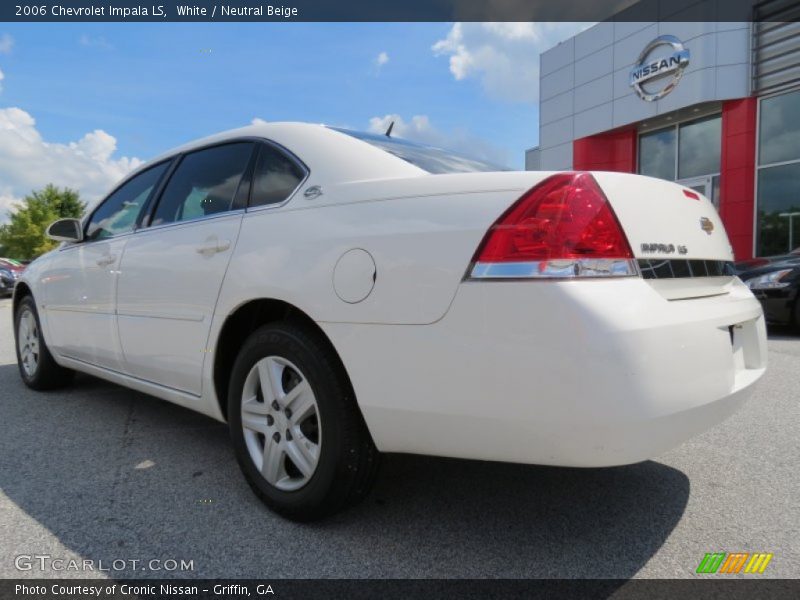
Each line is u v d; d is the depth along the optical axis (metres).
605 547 2.10
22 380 4.72
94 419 3.67
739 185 12.91
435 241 1.88
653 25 13.95
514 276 1.72
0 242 47.34
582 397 1.62
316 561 2.00
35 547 2.09
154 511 2.38
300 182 2.41
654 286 1.84
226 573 1.93
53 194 48.88
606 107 15.34
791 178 12.23
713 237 2.30
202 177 2.96
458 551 2.07
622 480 2.68
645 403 1.64
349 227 2.10
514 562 2.00
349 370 2.01
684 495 2.53
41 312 4.18
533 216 1.74
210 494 2.54
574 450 1.69
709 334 1.88
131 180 3.61
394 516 2.32
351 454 2.09
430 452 1.96
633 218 1.86
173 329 2.79
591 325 1.62
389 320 1.92
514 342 1.70
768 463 2.89
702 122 13.92
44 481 2.68
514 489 2.58
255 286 2.32
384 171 2.22
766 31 12.27
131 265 3.11
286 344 2.21
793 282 7.02
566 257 1.69
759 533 2.20
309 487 2.16
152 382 3.06
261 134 2.74
